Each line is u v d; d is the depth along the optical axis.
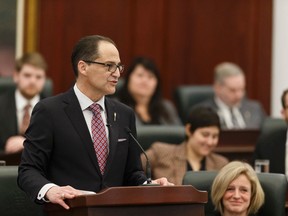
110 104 8.09
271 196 9.05
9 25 16.38
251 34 17.50
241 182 8.88
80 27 16.89
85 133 7.82
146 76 13.86
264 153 11.56
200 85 17.08
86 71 7.81
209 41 17.42
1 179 8.79
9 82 13.80
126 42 17.09
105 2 16.98
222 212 8.98
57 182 7.76
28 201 8.82
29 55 13.66
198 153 11.00
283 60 17.56
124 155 8.00
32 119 7.85
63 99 7.91
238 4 17.44
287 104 11.55
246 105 15.28
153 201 7.02
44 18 16.70
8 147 11.62
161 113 13.94
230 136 12.69
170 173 10.95
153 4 17.20
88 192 7.22
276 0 17.48
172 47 17.31
